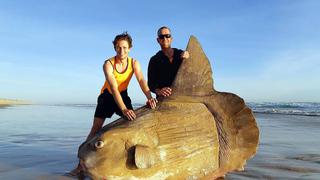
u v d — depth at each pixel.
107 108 2.65
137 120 2.16
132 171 2.04
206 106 2.28
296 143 3.87
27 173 2.45
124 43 2.44
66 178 2.33
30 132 5.01
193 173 2.15
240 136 2.26
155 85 2.86
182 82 2.30
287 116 8.59
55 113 10.86
